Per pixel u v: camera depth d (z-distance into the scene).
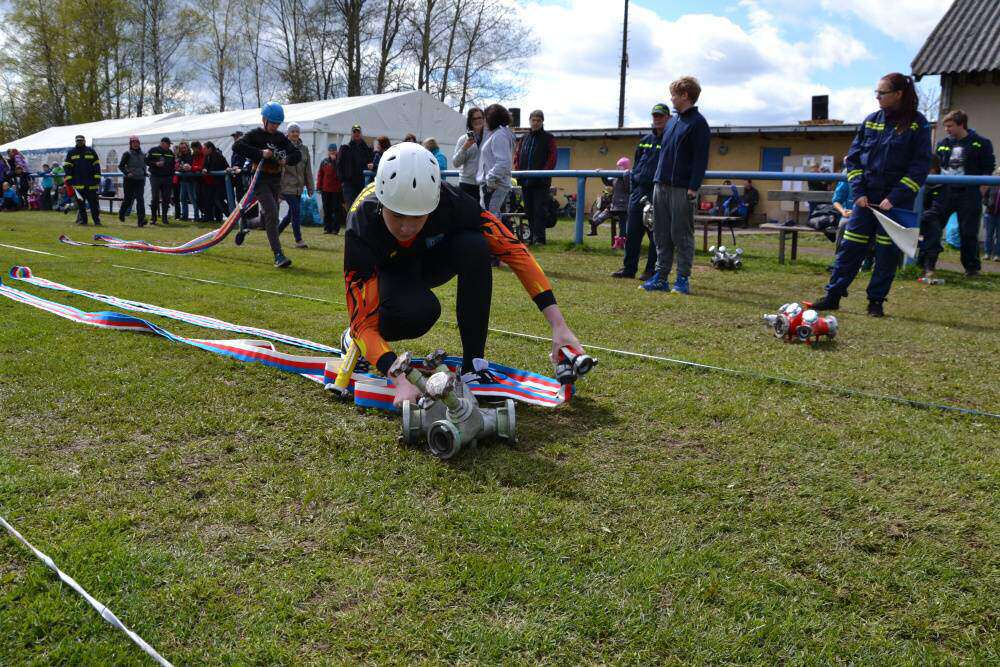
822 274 9.30
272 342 4.92
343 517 2.55
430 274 3.77
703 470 3.00
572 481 2.87
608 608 2.07
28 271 7.17
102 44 44.12
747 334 5.60
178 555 2.28
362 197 3.29
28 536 2.36
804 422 3.59
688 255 7.60
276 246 8.86
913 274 9.10
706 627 2.01
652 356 4.79
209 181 17.64
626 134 26.59
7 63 45.06
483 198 9.69
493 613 2.05
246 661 1.82
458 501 2.68
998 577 2.28
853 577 2.27
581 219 12.01
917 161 6.18
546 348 4.93
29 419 3.38
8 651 1.83
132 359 4.34
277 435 3.28
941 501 2.78
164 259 9.27
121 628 1.92
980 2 16.38
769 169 25.11
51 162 25.66
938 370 4.62
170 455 3.00
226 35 46.25
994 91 15.23
